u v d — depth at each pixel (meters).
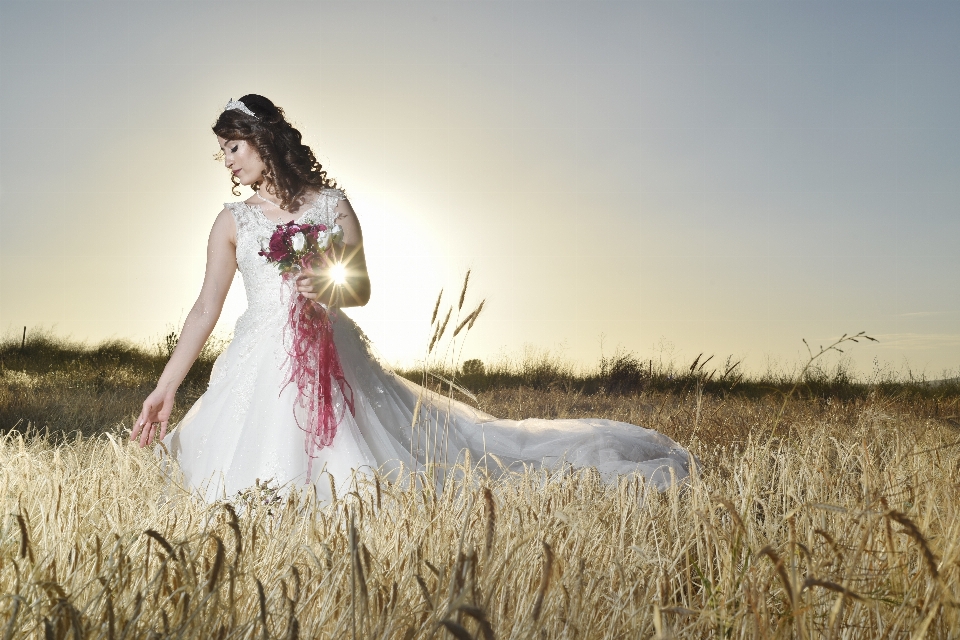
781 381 10.26
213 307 3.80
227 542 2.24
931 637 1.72
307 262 3.55
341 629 1.68
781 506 2.89
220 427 3.62
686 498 3.03
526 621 1.67
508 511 2.45
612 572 2.09
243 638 1.63
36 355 15.57
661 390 12.37
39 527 2.27
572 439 4.26
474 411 4.48
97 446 3.86
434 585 1.84
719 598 1.94
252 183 3.87
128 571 1.82
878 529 2.07
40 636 1.66
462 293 2.93
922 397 8.83
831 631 1.59
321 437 3.42
